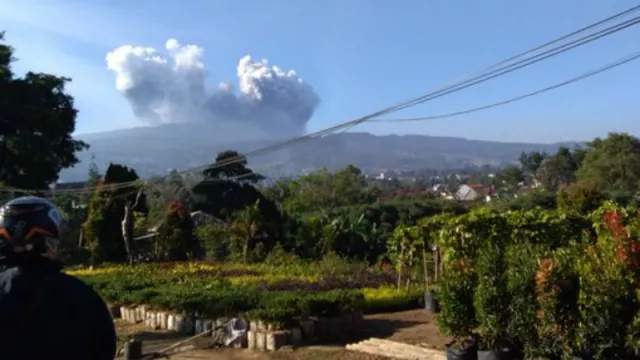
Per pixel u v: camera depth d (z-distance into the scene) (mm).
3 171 41438
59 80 42656
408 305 16578
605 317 7727
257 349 11758
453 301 9312
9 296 2693
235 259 29219
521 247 9328
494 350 8750
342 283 18875
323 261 24578
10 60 40344
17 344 2654
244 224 30000
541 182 87125
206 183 44594
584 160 70312
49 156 42312
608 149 64625
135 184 31906
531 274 8547
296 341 11906
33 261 2826
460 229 12195
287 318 11992
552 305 8117
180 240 31797
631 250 7895
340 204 57625
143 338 13617
